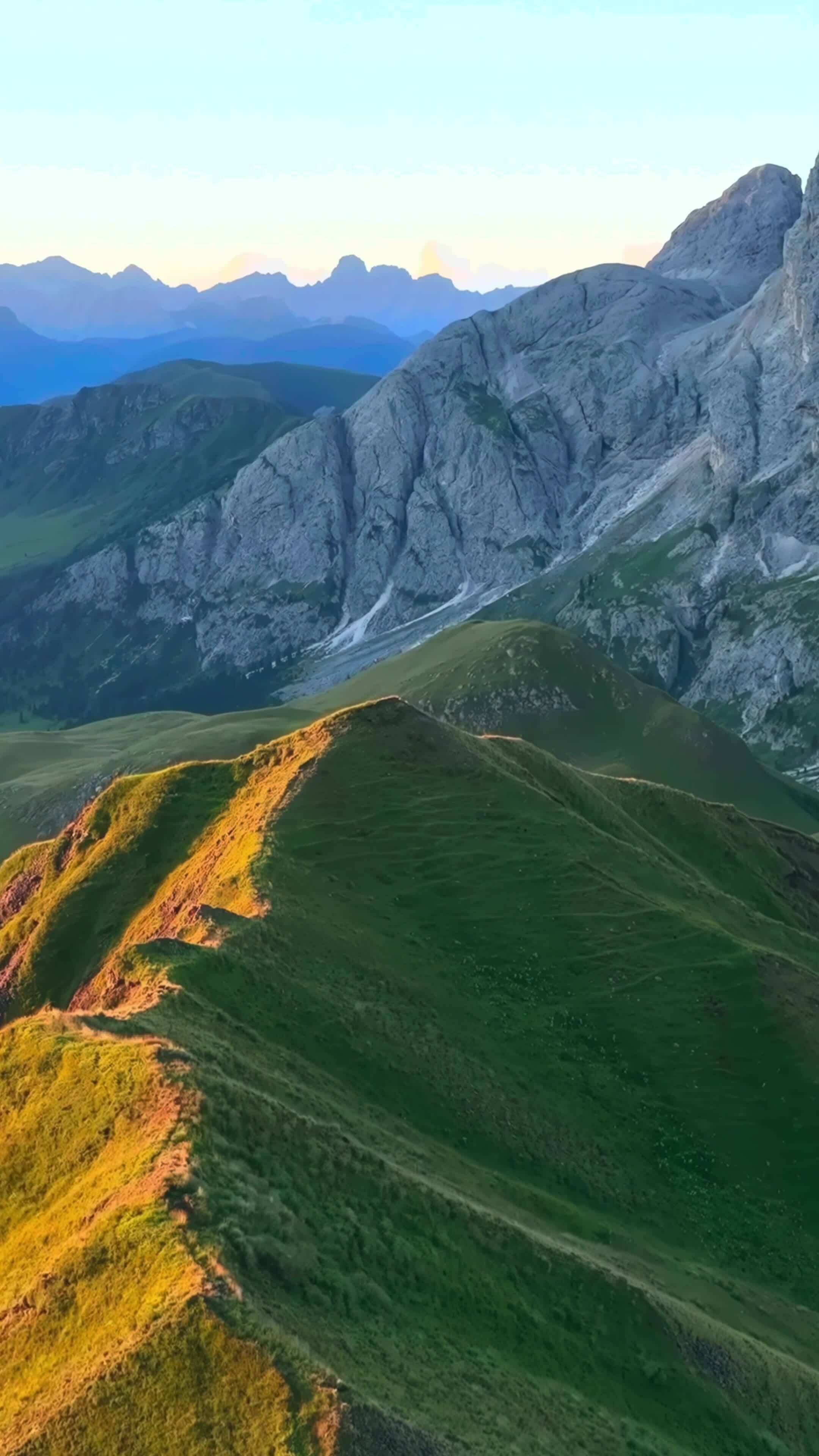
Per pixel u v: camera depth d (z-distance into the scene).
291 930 61.59
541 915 74.50
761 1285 54.38
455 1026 62.59
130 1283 30.73
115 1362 28.38
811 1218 59.81
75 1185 36.62
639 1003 69.62
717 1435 39.19
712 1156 61.66
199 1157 34.56
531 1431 31.69
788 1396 43.91
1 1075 42.56
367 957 63.97
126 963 53.44
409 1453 26.80
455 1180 47.62
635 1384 39.47
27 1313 31.88
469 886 75.50
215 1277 29.77
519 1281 40.34
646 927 74.81
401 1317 34.06
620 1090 64.06
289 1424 26.42
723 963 72.56
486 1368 34.19
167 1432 27.14
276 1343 28.12
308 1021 54.84
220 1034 48.56
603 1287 42.28
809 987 72.62
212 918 59.72
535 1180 53.97
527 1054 63.31
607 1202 55.53
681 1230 55.91
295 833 76.06
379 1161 40.94
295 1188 36.72
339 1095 50.44
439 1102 55.03
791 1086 66.00
